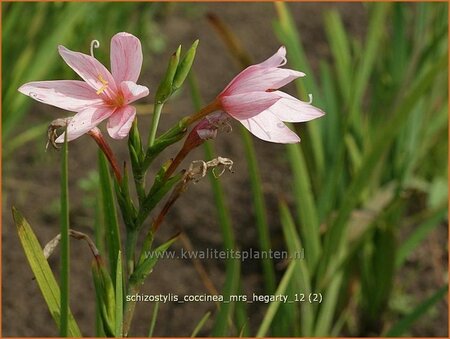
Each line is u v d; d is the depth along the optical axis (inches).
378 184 27.6
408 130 27.3
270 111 13.3
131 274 13.8
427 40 29.0
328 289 23.7
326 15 28.3
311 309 22.7
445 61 21.4
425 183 30.0
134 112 13.0
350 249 23.2
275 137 13.0
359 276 25.4
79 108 13.2
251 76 13.1
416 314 20.8
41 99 13.1
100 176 15.4
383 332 26.1
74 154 31.7
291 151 23.5
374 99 28.0
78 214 29.0
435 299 20.7
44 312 26.0
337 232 22.3
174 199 13.6
